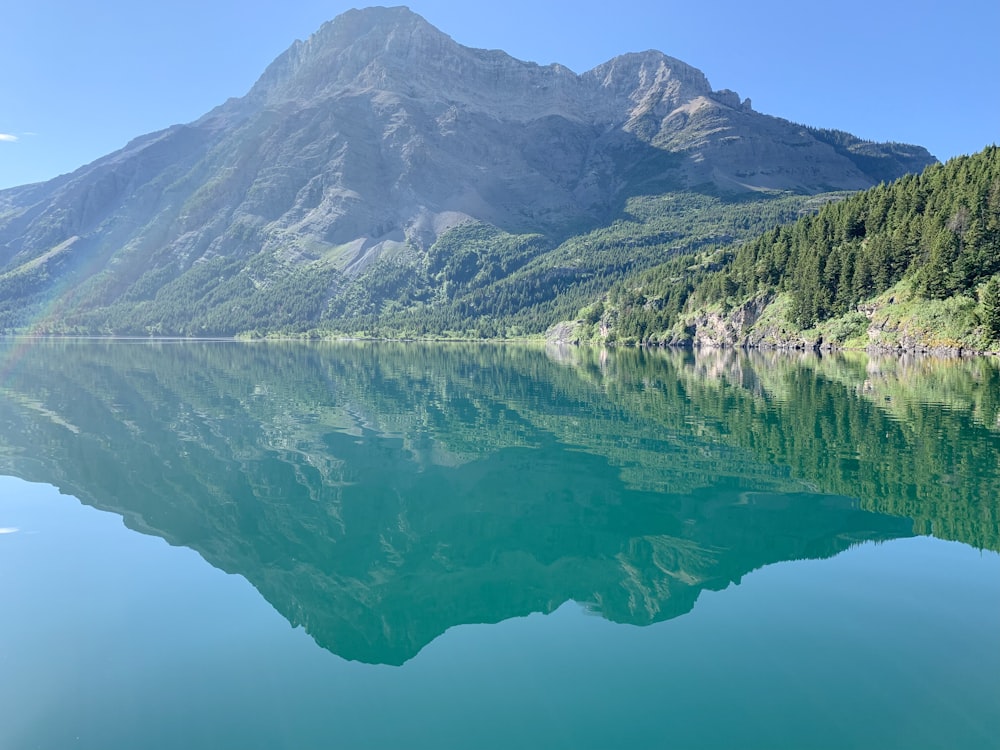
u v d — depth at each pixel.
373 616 18.92
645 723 13.40
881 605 18.61
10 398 67.25
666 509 28.73
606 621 18.27
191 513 28.95
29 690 15.12
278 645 17.23
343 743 13.02
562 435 46.09
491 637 17.50
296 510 29.41
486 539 25.48
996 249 127.06
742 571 21.47
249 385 83.00
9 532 26.34
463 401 66.00
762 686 14.67
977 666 15.30
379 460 38.88
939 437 42.16
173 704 14.52
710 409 56.94
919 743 12.59
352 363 132.25
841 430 45.31
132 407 61.12
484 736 13.14
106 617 18.88
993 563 21.55
